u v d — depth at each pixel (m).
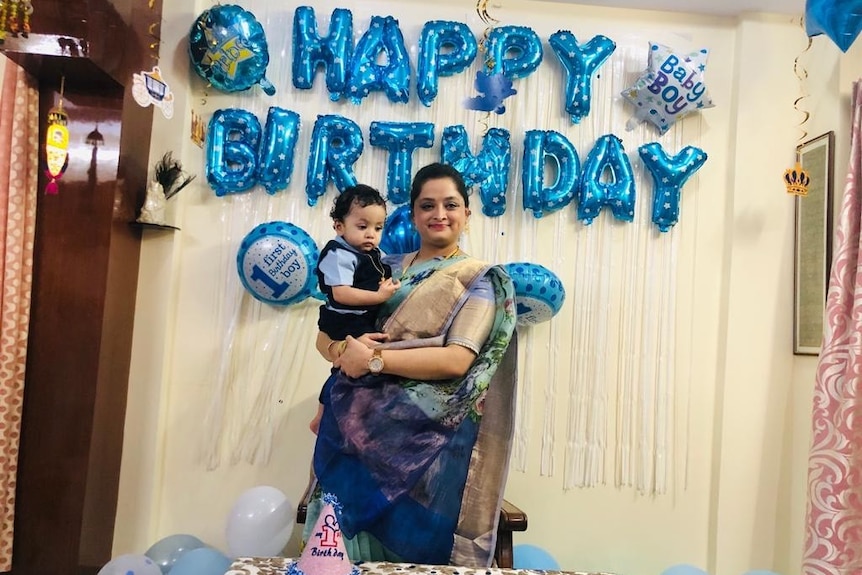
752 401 2.43
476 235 2.43
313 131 2.38
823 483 1.85
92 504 2.12
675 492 2.44
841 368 1.88
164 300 2.33
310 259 2.21
